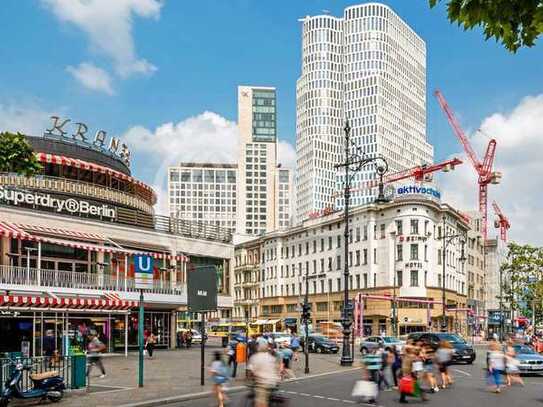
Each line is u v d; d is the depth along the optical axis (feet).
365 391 64.85
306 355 106.63
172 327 171.22
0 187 131.13
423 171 390.42
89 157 165.58
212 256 182.60
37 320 124.57
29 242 131.23
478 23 25.41
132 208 171.01
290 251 342.64
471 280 349.61
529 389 80.12
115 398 67.41
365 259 286.05
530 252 271.08
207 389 76.02
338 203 624.59
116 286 144.46
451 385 83.87
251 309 372.17
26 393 61.21
